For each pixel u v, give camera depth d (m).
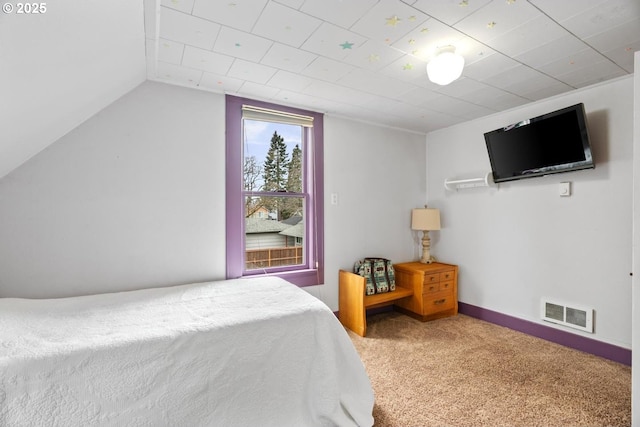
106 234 2.11
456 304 3.33
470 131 3.29
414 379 2.02
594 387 1.92
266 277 2.53
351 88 2.45
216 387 1.38
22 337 1.29
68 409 1.14
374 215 3.38
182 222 2.36
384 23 1.59
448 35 1.70
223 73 2.18
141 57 1.91
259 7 1.46
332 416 1.51
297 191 3.00
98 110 2.07
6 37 1.03
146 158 2.23
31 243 1.90
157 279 2.27
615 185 2.27
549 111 2.65
